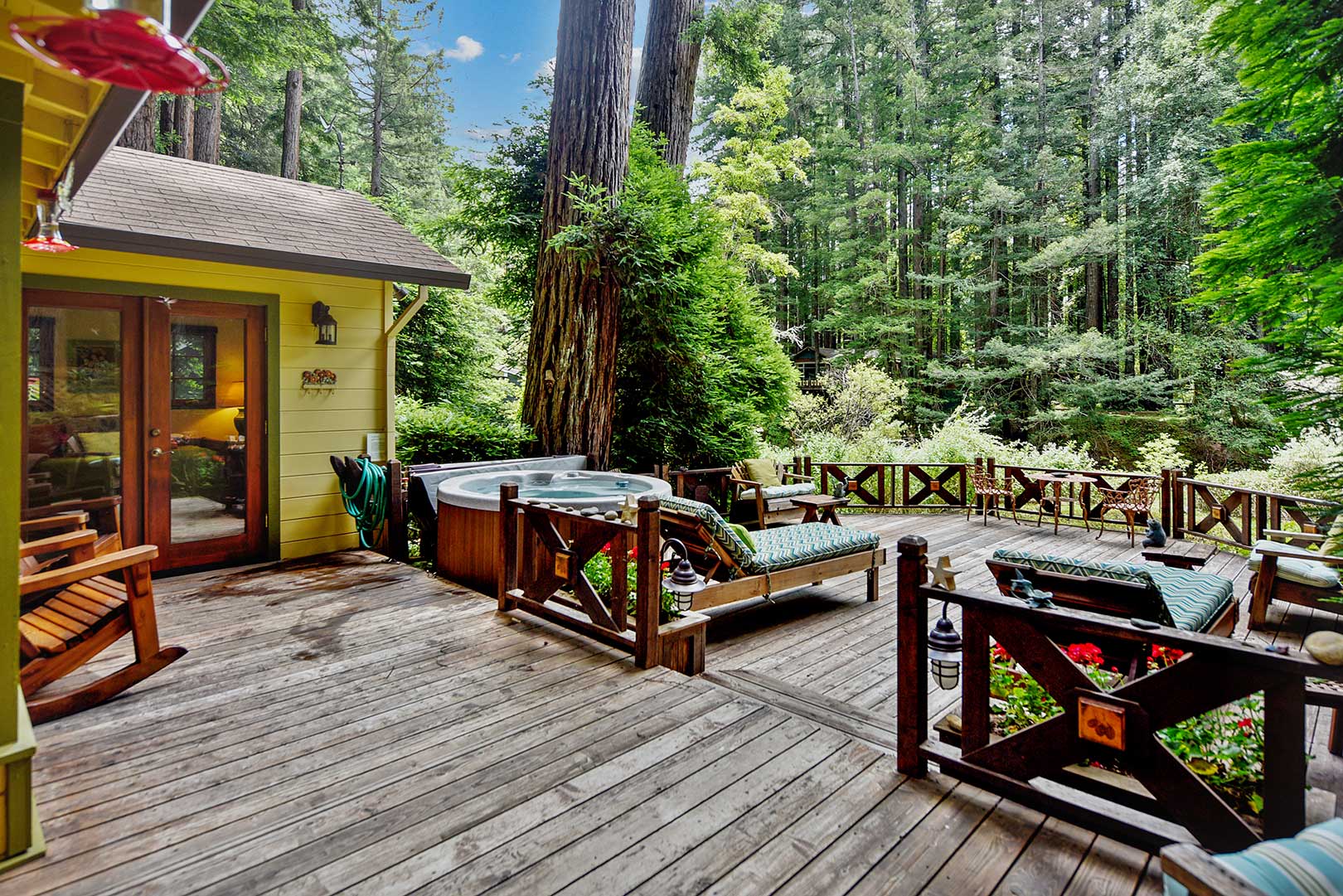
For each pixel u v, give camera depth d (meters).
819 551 4.45
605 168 7.02
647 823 1.99
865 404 13.39
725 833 1.94
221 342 4.89
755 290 9.86
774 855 1.84
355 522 5.62
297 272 5.11
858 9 19.55
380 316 5.69
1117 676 2.40
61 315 4.23
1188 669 1.73
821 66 20.34
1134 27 15.93
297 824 1.98
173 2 1.47
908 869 1.78
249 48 9.62
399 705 2.76
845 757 2.37
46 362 4.18
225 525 4.96
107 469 4.43
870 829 1.96
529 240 8.73
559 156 7.04
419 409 7.13
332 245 5.20
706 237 7.64
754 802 2.09
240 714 2.68
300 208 5.73
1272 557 4.24
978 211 17.61
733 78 9.63
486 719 2.65
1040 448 15.93
